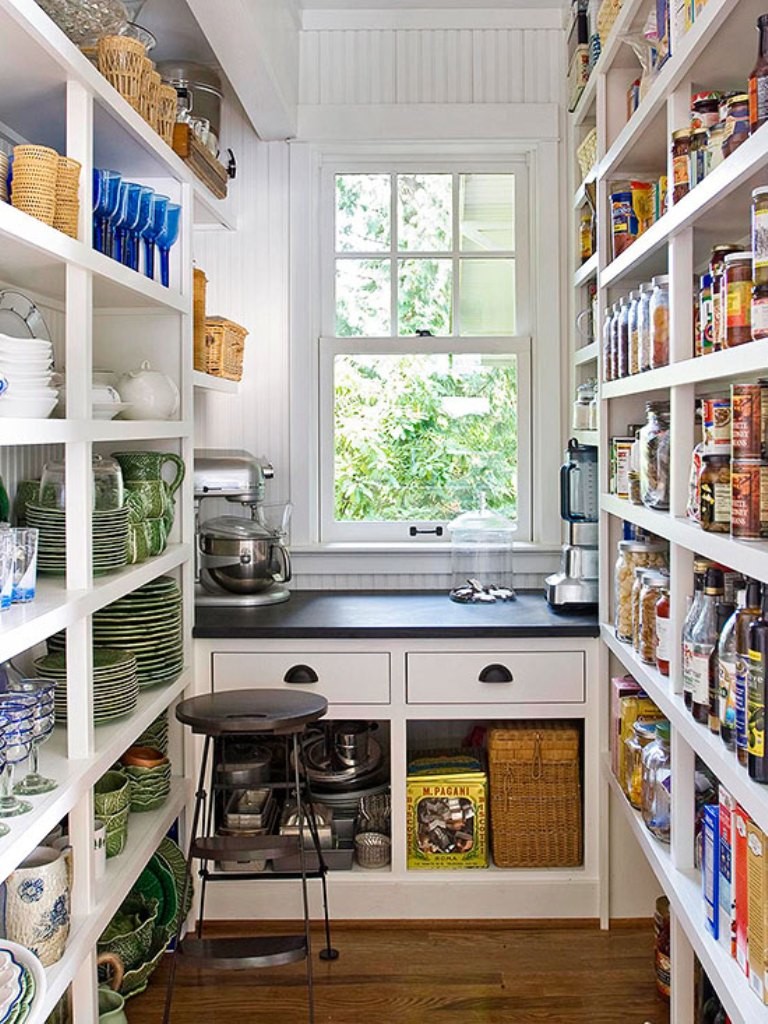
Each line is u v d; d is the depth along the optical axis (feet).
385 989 8.16
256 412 11.29
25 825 5.12
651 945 8.91
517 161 11.43
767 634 4.73
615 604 8.90
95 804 7.20
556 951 8.81
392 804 9.32
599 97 8.65
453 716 9.27
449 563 11.25
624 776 8.25
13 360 5.47
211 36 8.23
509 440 11.52
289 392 11.25
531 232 11.39
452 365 11.51
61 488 7.02
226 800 9.50
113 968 7.51
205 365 9.78
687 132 6.11
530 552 11.31
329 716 9.26
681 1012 6.57
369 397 11.53
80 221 6.13
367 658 9.21
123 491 7.62
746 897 5.07
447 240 11.50
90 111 6.15
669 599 6.86
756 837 4.88
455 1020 7.69
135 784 8.18
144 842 7.61
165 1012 7.38
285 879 9.32
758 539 5.08
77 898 6.25
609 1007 7.87
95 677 6.96
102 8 6.84
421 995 8.07
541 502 11.36
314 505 11.44
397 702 9.25
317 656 9.22
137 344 8.91
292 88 10.62
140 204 7.57
